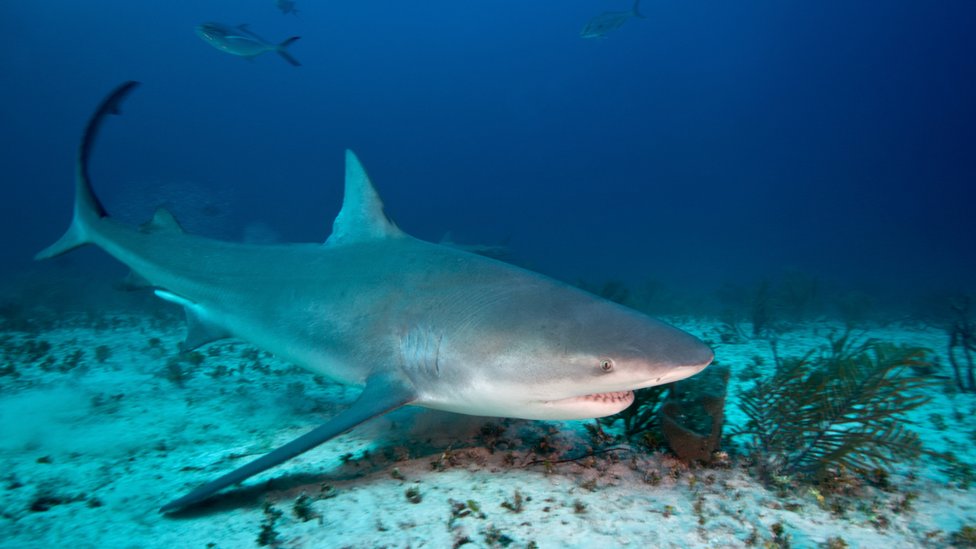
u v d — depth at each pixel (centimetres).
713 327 1308
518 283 396
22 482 408
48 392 658
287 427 534
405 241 486
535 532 310
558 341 334
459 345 369
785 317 1402
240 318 547
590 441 450
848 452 375
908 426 532
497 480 381
